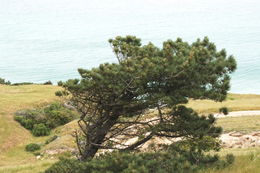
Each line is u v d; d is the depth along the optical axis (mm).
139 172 20484
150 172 21375
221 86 22453
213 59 23172
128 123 25406
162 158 22578
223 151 36531
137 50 24078
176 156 22969
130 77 22250
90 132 24500
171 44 23906
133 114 24609
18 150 67688
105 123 24703
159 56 23453
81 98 23844
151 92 22953
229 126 54812
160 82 22828
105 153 23953
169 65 22250
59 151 61562
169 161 22094
